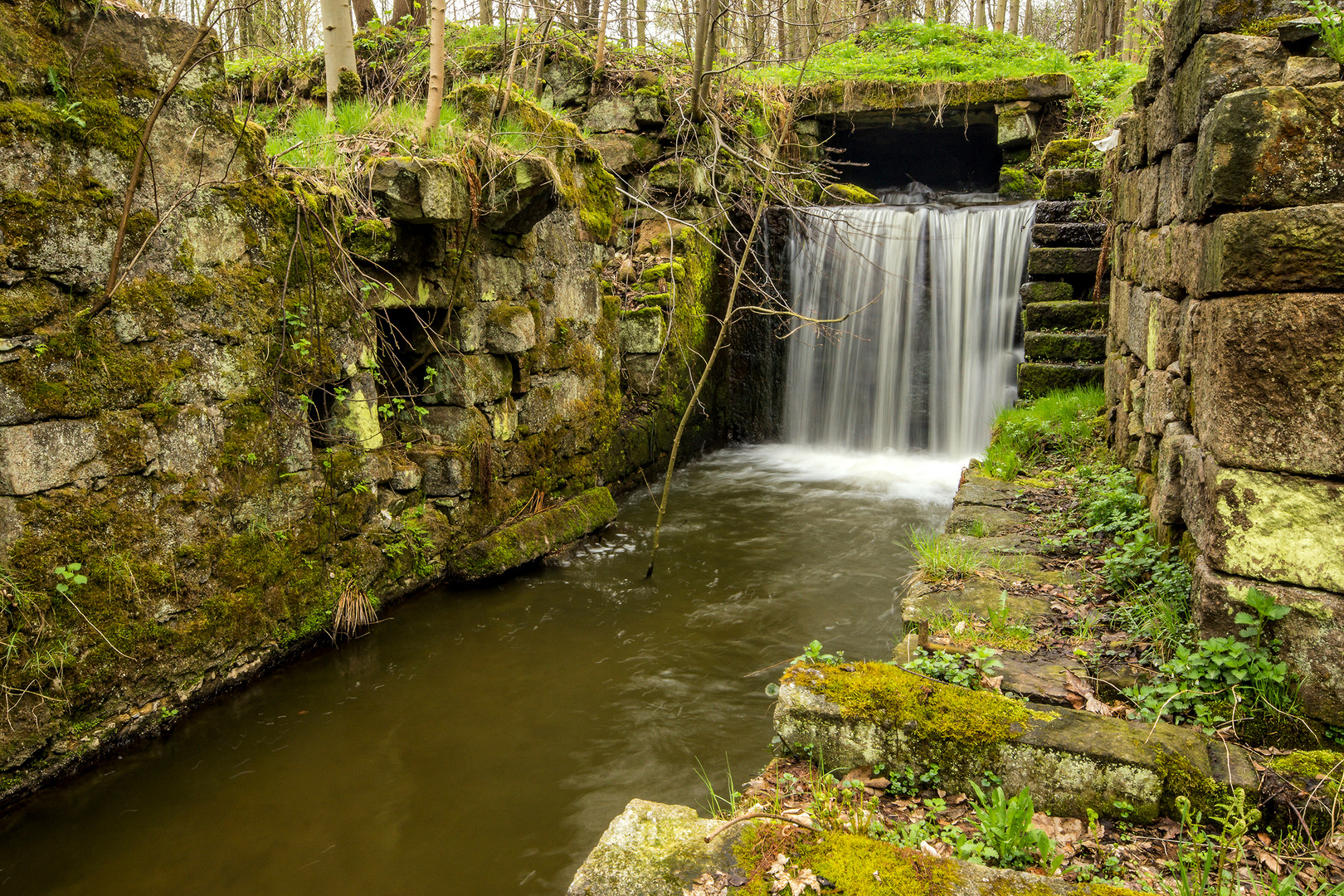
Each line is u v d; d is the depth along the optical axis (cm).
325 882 298
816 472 907
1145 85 489
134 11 363
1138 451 509
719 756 376
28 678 329
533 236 611
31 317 326
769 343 1038
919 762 270
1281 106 263
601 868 210
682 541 674
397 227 497
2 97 315
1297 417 269
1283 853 232
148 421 369
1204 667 290
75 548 342
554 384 651
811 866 206
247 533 418
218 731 388
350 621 477
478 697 428
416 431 561
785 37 1288
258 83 940
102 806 335
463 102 566
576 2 1002
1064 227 848
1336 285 259
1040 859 229
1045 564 434
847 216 1000
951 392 966
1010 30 2216
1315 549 270
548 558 619
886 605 547
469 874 303
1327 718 269
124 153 356
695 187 890
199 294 390
